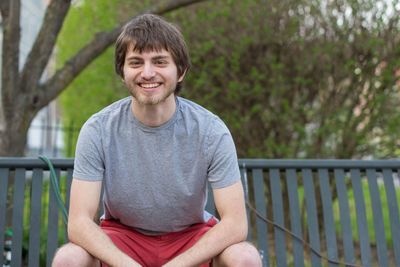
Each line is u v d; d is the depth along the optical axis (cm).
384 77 434
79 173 189
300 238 233
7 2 368
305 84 446
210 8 447
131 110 193
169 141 191
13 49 355
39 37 365
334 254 232
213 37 448
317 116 455
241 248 176
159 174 190
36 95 362
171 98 189
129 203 193
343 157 456
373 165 246
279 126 460
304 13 439
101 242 176
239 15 443
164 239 203
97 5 531
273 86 448
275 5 440
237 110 459
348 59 438
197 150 191
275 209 237
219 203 189
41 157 231
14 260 218
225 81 454
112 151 191
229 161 191
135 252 201
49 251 221
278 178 241
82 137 191
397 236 236
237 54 442
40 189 227
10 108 355
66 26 601
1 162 227
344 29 435
